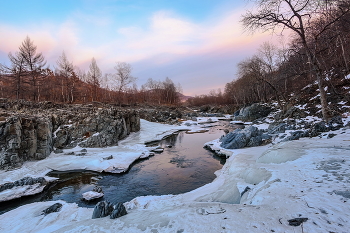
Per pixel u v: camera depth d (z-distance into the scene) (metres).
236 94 71.56
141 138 27.47
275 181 6.37
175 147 23.02
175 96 96.25
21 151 15.16
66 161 15.80
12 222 7.29
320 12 12.49
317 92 25.80
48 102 29.34
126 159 16.72
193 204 5.87
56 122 20.80
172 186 11.72
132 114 31.02
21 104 26.25
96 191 10.72
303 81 31.75
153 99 83.69
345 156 7.36
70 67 41.84
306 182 5.80
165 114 50.03
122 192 11.06
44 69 35.41
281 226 3.70
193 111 73.06
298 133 14.57
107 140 21.55
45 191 11.29
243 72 44.72
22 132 15.50
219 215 4.56
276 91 32.75
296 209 4.30
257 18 14.72
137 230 4.38
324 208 4.14
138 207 7.67
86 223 5.44
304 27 15.02
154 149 21.08
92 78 49.84
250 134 18.22
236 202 6.53
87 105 36.47
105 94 62.69
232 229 3.81
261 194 5.65
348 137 10.80
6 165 13.55
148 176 13.55
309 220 3.76
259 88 54.66
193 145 24.02
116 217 5.68
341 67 23.28
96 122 22.66
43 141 16.78
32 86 33.00
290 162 8.14
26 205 8.91
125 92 64.38
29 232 6.48
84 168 14.70
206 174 13.59
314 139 11.88
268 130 21.64
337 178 5.62
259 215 4.29
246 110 43.59
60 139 19.67
